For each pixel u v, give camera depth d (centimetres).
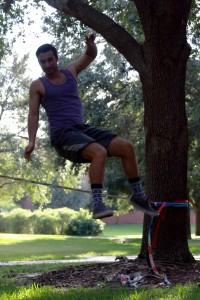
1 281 941
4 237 3503
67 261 1558
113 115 2470
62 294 734
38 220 4612
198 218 4200
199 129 2222
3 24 1502
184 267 967
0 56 1563
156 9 1006
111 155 616
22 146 3750
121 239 3438
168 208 1003
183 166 1023
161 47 1012
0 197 4019
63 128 638
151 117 1020
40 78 667
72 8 1065
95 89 2473
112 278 873
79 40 1509
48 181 3762
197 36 1533
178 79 1024
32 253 2153
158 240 1007
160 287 798
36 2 1494
